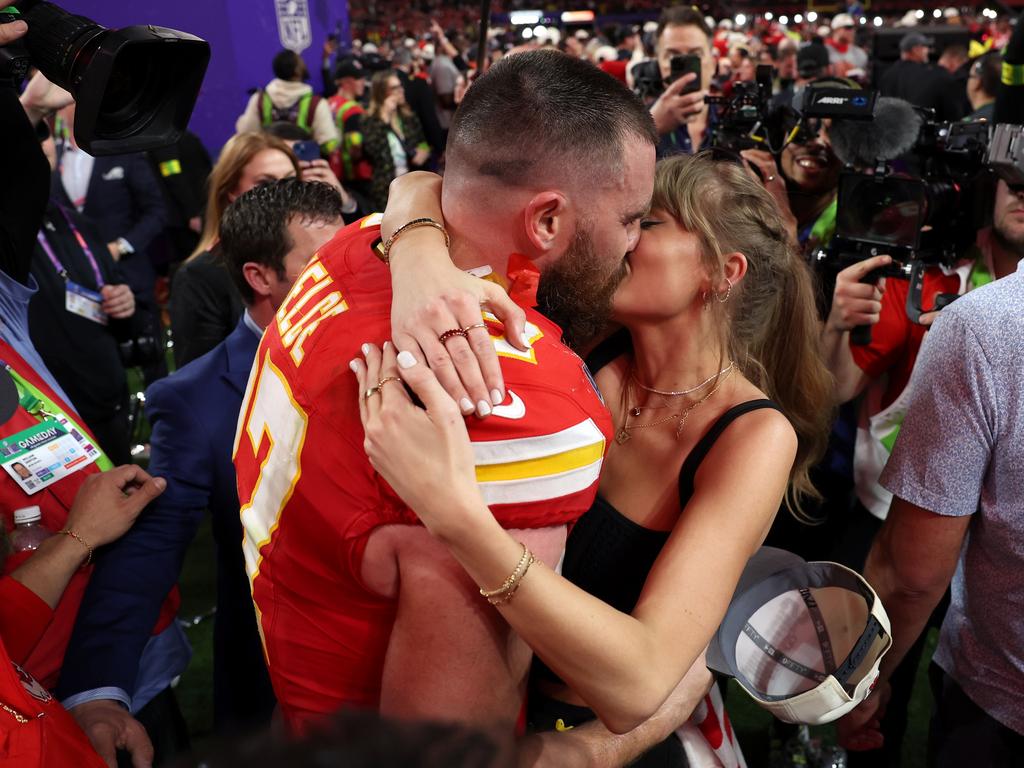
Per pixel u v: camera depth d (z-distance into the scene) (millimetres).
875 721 2143
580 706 1352
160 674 1721
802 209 2715
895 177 1947
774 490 1196
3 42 1225
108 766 1303
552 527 949
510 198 985
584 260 1035
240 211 1835
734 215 1320
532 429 903
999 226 1910
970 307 1393
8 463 1487
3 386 1306
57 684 1552
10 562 1445
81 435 1606
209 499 1750
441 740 462
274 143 2943
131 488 1610
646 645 975
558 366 970
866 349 2098
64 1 5660
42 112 2045
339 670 992
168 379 1782
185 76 1282
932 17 20359
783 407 1580
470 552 863
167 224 4754
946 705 1642
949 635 1620
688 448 1303
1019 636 1474
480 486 889
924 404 1456
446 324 895
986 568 1490
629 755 1185
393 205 1109
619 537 1343
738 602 1325
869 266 1982
